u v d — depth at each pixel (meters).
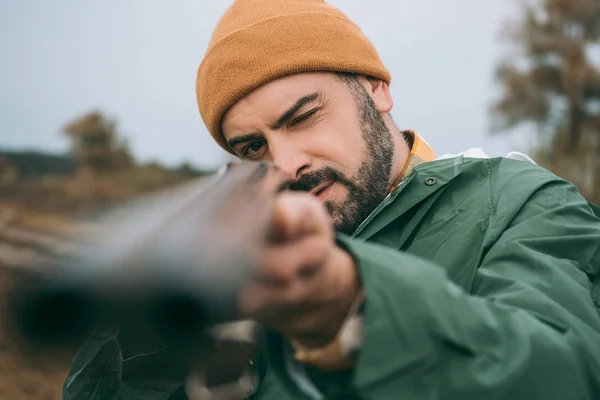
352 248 0.64
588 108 17.20
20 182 21.41
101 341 1.29
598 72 17.48
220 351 1.04
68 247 0.41
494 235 1.16
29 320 0.32
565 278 0.92
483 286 0.99
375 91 1.77
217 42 1.62
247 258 0.45
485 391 0.64
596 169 14.77
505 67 18.61
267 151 1.61
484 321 0.68
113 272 0.35
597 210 1.36
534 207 1.18
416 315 0.64
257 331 1.03
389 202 1.33
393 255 0.67
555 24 18.08
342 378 0.67
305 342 0.63
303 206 0.53
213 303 0.37
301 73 1.55
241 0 1.70
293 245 0.53
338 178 1.53
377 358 0.63
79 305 0.33
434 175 1.35
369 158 1.58
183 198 0.59
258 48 1.55
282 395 1.10
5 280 0.34
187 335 0.37
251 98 1.55
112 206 0.57
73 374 1.37
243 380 1.10
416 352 0.63
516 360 0.67
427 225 1.31
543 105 17.66
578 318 0.86
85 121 23.67
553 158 16.22
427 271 0.67
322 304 0.59
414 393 0.64
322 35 1.61
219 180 0.71
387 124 1.71
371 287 0.62
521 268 0.99
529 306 0.83
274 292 0.53
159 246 0.40
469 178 1.34
